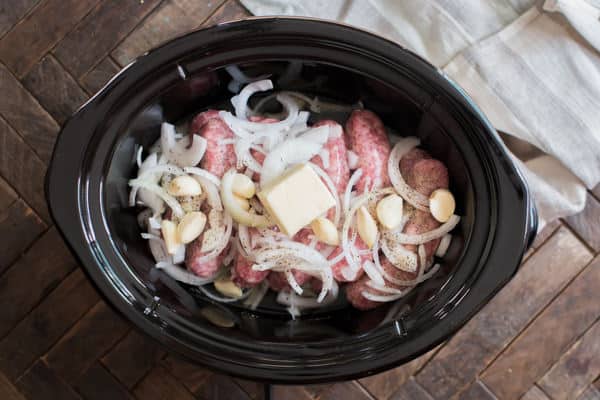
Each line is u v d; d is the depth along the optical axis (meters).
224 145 0.94
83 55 1.11
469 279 0.84
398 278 0.94
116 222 0.90
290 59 0.88
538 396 1.12
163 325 0.84
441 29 1.10
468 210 0.89
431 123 0.90
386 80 0.87
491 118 1.10
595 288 1.12
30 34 1.11
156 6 1.11
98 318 1.12
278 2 1.10
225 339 0.84
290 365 0.83
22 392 1.12
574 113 1.08
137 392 1.12
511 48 1.09
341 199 0.93
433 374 1.12
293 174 0.88
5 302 1.12
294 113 0.99
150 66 0.84
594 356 1.12
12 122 1.11
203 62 0.87
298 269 0.92
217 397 1.12
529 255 1.12
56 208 0.83
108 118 0.85
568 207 1.08
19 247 1.12
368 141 0.96
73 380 1.12
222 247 0.93
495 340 1.12
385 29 1.11
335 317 1.00
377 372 0.83
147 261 0.95
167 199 0.94
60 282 1.12
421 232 0.94
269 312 1.01
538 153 1.12
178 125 1.02
